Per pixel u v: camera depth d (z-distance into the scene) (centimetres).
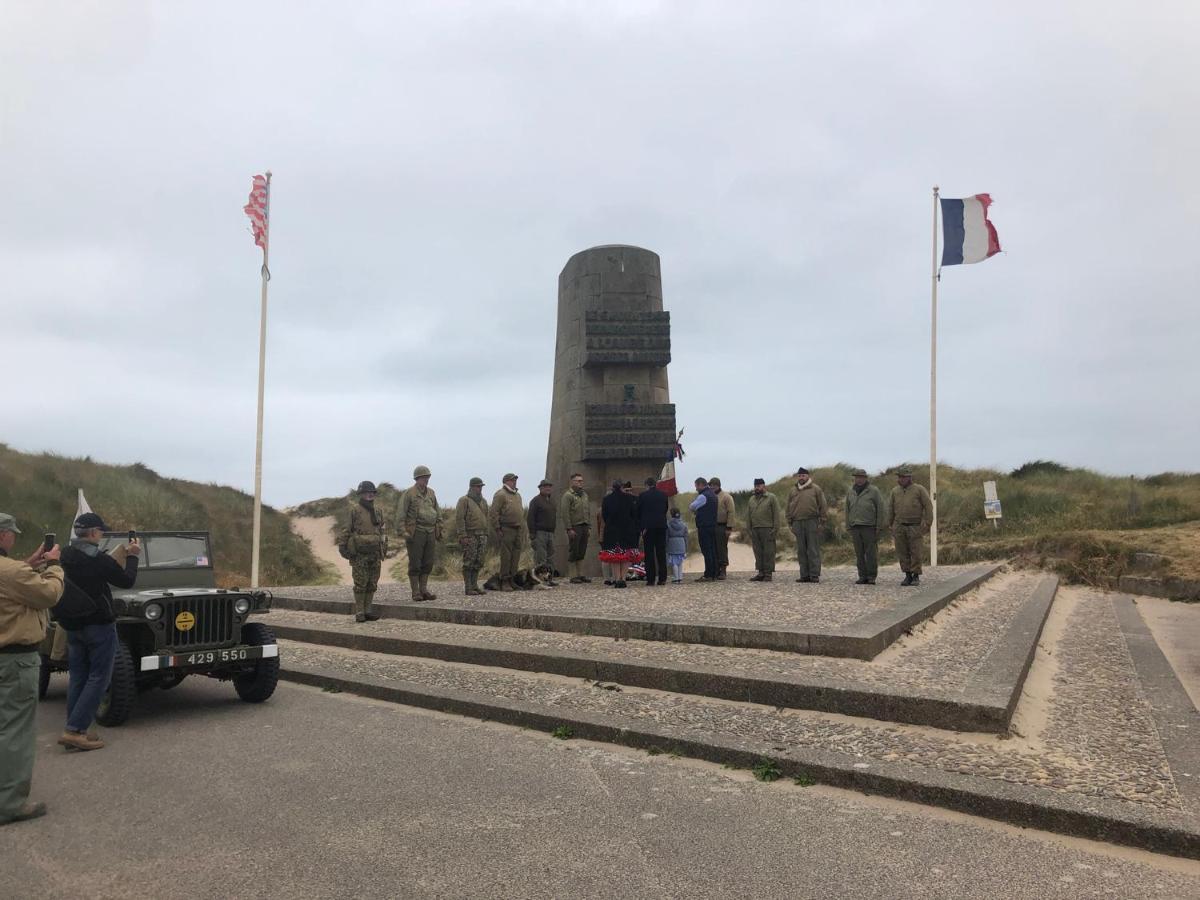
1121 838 414
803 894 359
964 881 372
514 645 892
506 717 682
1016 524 2372
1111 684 748
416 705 756
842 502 2773
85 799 502
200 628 748
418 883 371
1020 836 426
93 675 628
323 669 897
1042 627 1052
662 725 615
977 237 1880
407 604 1207
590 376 1672
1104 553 1781
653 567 1439
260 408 1936
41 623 484
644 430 1639
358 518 1192
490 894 359
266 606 796
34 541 2650
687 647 834
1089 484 2733
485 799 486
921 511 1270
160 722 712
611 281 1683
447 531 3628
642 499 1438
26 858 409
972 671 688
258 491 1914
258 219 1978
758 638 807
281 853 407
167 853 411
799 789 503
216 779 534
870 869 385
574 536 1500
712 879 374
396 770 546
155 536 913
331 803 482
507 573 1422
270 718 716
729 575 1662
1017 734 570
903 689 625
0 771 461
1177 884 370
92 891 368
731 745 558
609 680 768
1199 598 1491
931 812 461
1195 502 2244
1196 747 545
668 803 478
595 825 442
